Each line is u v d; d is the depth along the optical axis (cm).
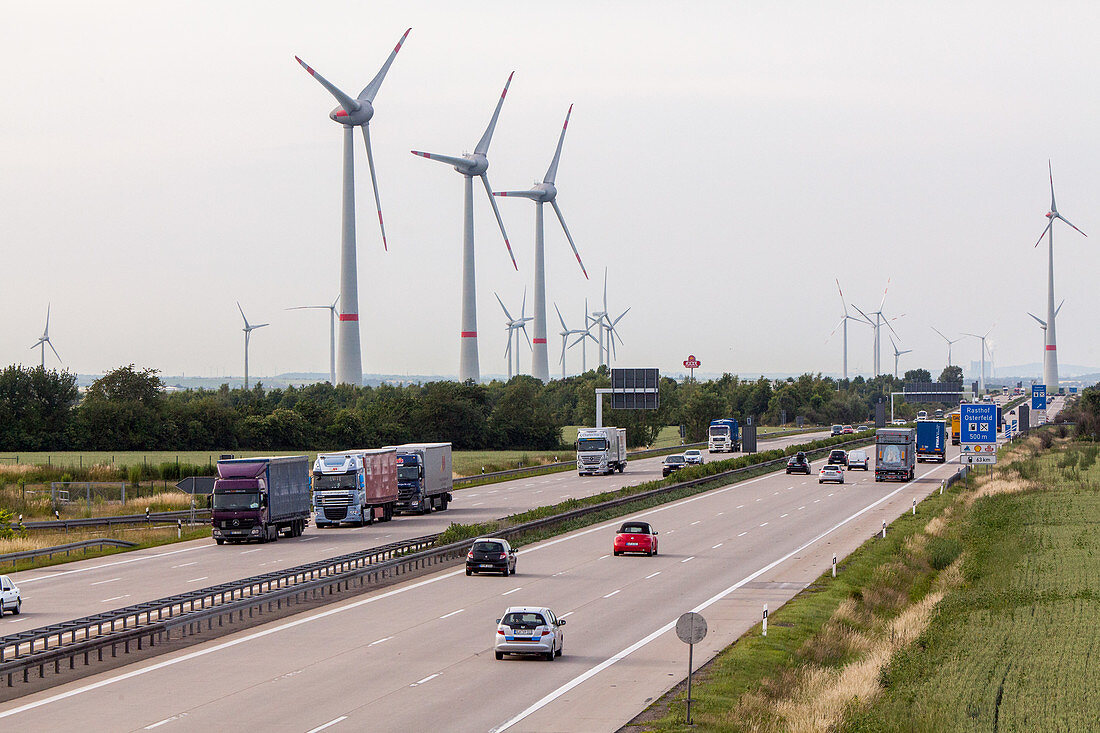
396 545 11169
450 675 6556
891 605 9638
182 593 9006
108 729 5334
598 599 9256
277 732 5281
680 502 18100
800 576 10456
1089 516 14888
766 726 5488
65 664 6869
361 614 8606
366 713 5653
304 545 12962
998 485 18975
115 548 12925
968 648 7506
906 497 18388
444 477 17450
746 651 7156
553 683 6350
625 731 5366
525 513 14675
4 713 5641
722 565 11250
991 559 11662
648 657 7069
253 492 13175
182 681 6381
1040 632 8006
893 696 6144
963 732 5550
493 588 9862
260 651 7238
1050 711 5922
